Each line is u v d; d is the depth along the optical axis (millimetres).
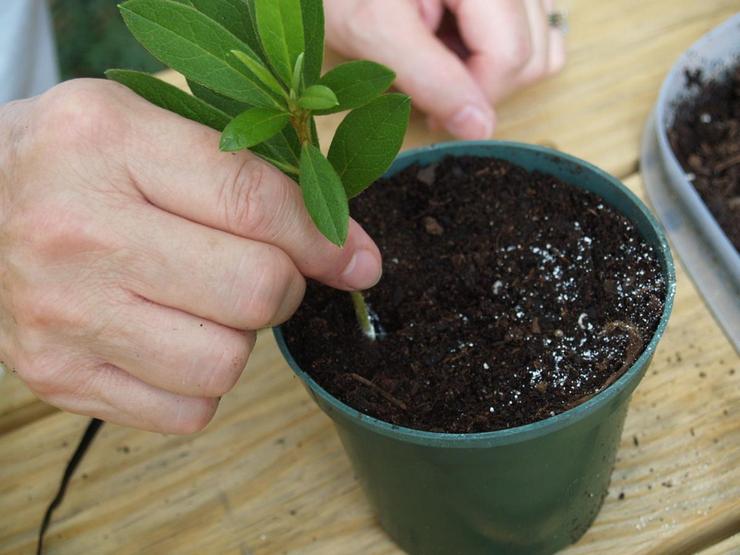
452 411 466
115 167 428
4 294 454
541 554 519
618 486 529
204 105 434
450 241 528
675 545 519
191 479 552
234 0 426
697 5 717
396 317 506
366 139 422
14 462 567
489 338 490
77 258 432
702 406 545
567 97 676
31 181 432
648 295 480
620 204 513
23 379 470
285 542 529
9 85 713
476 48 655
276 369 584
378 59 637
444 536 503
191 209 431
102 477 557
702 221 587
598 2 733
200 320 446
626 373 440
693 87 684
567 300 495
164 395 468
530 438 432
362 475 500
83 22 1181
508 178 540
